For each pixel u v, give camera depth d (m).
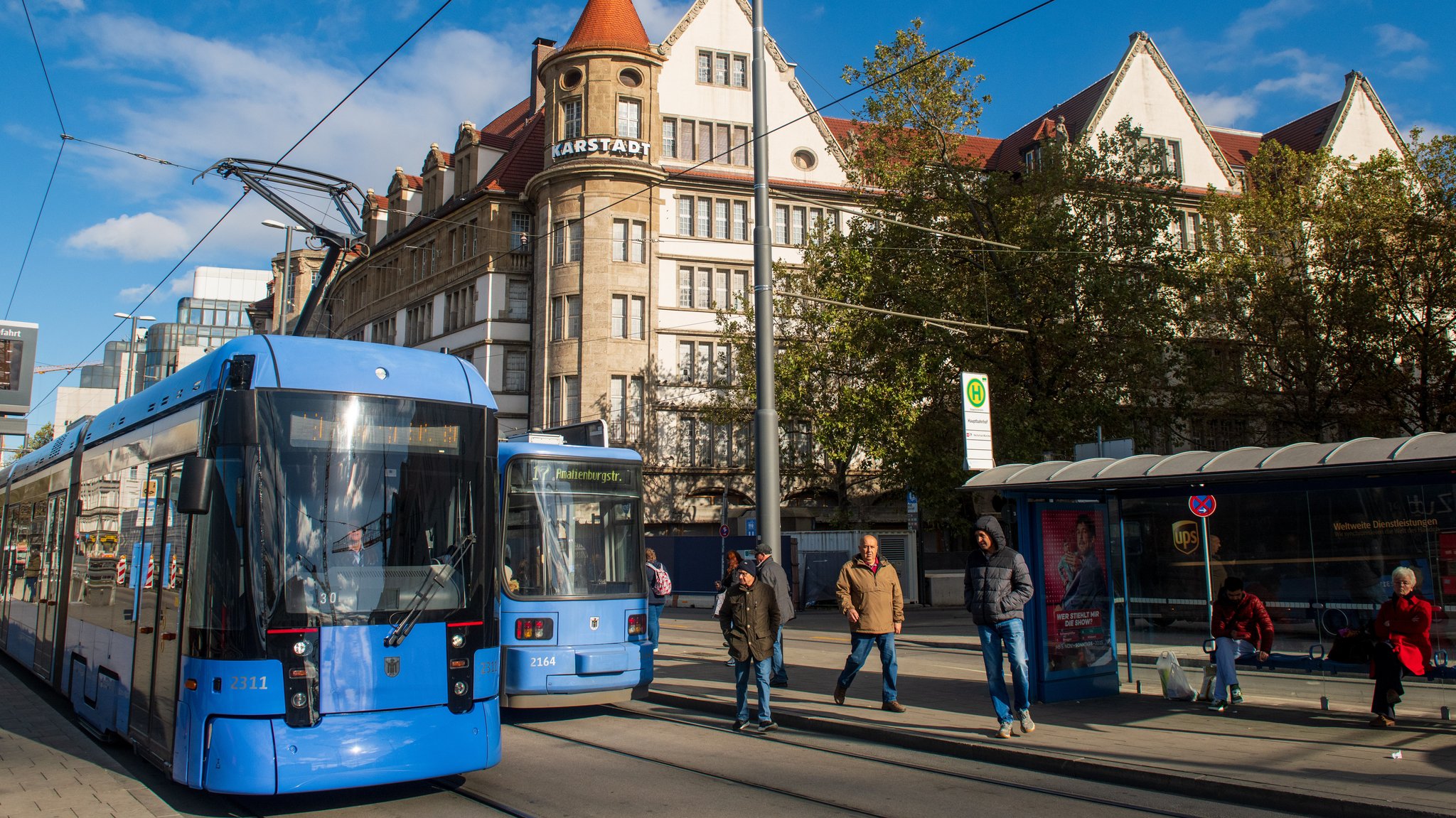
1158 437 32.22
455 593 7.59
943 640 20.75
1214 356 28.78
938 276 27.25
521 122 51.66
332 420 7.50
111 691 9.41
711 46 42.12
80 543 11.65
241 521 7.05
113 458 10.55
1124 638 12.10
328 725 6.91
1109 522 12.07
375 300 51.81
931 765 8.73
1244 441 32.41
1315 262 30.50
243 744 6.70
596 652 11.34
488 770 8.70
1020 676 9.38
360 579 7.25
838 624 26.72
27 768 8.69
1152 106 45.22
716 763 8.93
